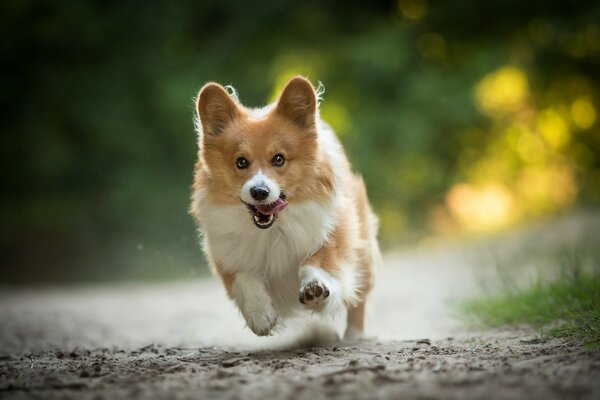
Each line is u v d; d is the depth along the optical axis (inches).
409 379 150.5
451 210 879.1
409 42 810.8
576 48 842.2
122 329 334.0
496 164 900.0
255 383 153.6
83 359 207.6
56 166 782.5
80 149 801.6
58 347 257.0
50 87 793.6
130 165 792.9
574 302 256.8
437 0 842.2
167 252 785.6
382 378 152.1
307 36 832.3
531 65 847.1
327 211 221.0
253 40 830.5
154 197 784.3
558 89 880.3
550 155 912.3
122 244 801.6
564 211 820.6
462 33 865.5
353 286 228.4
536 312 257.6
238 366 176.9
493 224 821.9
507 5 822.5
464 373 154.2
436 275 501.4
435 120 783.7
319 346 222.5
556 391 136.1
